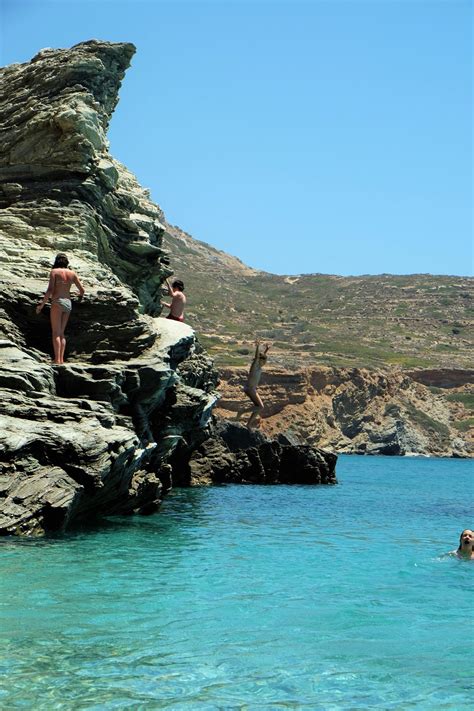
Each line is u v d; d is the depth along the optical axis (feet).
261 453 122.21
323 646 28.99
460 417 365.61
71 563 41.34
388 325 512.63
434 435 342.03
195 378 105.60
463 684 25.22
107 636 28.68
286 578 41.63
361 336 481.87
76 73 84.28
